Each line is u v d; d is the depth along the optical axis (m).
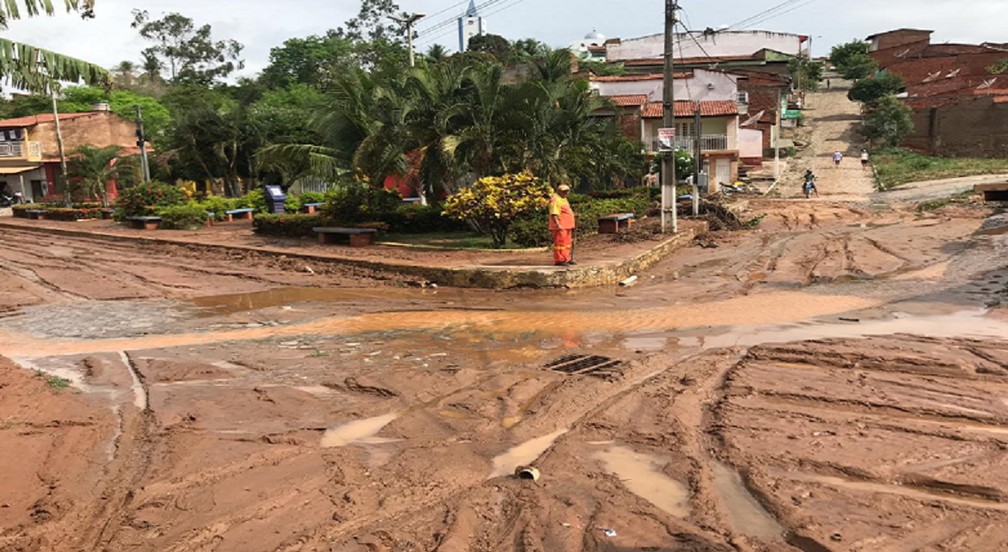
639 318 10.29
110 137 49.34
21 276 17.16
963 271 12.69
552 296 12.59
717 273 14.31
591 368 7.74
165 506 4.75
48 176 46.75
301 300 12.97
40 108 57.62
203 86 71.94
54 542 4.34
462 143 18.38
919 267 13.49
